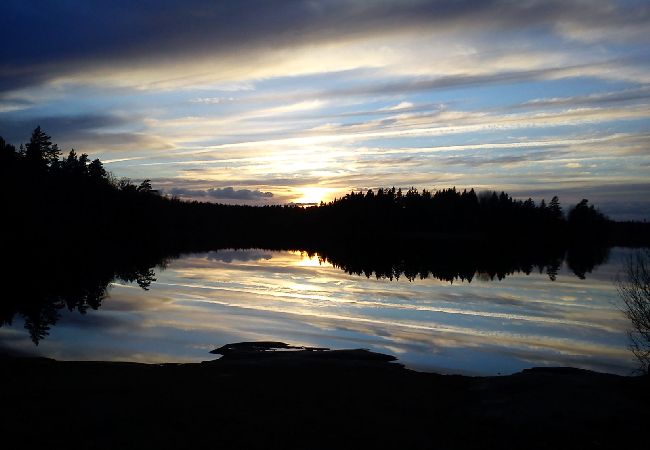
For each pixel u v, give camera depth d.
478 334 27.03
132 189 110.31
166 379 15.75
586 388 13.29
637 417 11.58
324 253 92.50
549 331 27.73
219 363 19.00
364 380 16.42
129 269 56.91
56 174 86.38
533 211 142.00
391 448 10.59
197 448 10.35
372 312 33.16
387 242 124.81
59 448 10.25
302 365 18.75
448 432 11.53
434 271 60.16
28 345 22.38
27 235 67.44
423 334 26.94
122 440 10.66
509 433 11.38
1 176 68.50
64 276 47.69
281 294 40.59
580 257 86.62
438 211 153.00
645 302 16.06
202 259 75.25
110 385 14.73
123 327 26.83
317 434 11.24
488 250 101.38
